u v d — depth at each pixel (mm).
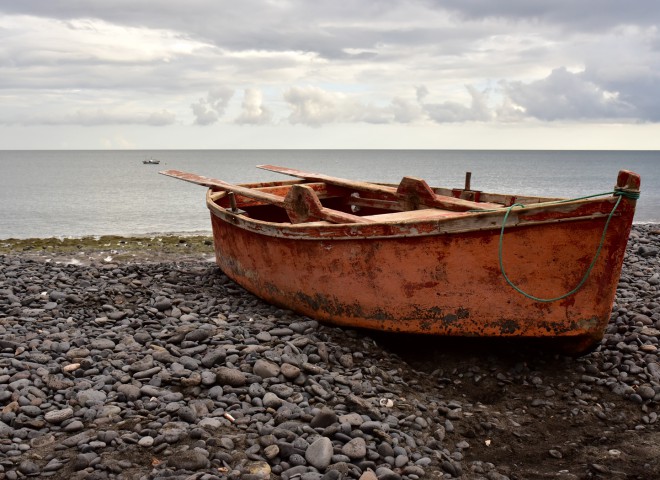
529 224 5703
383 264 6512
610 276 5699
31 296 8672
